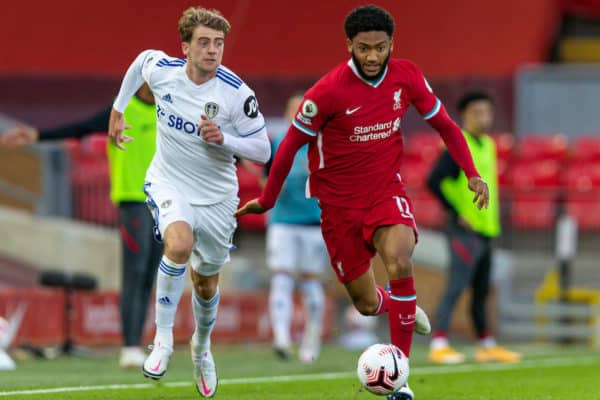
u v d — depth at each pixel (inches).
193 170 878.4
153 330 1803.6
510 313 2176.4
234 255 2442.2
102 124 1219.9
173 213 859.4
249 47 3341.5
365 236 873.5
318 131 872.3
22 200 2192.4
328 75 864.3
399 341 857.5
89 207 2193.7
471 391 1073.5
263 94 3324.3
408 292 852.6
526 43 3356.3
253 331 1969.7
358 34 832.9
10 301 1596.9
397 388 816.3
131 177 1253.7
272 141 1460.4
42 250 2116.1
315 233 1502.2
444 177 1464.1
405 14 3361.2
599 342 2079.2
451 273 1488.7
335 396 990.4
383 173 868.6
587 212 2393.0
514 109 3253.0
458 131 879.1
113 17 3336.6
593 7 3538.4
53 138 1208.8
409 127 3154.5
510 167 2699.3
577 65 3565.5
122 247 1275.8
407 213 864.3
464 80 3319.4
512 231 2352.4
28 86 3324.3
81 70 3331.7
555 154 2711.6
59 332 1684.3
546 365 1444.4
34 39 3341.5
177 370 1304.1
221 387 1075.9
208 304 896.9
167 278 839.7
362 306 925.8
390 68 863.7
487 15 3366.1
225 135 848.3
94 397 941.2
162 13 3329.2
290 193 1487.5
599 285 2347.4
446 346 1502.2
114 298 1775.3
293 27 3353.8
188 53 853.8
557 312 2129.7
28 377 1167.0
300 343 2009.1
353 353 1732.3
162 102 876.0
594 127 3095.5
